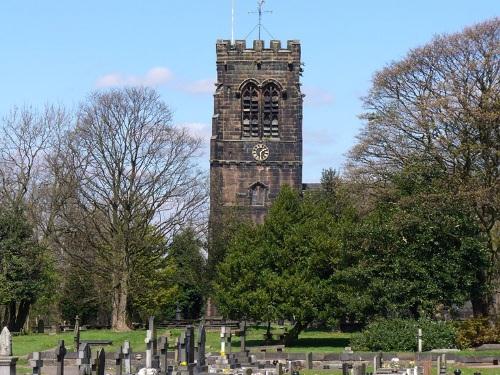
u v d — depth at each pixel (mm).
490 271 78375
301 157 139250
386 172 88062
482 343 73562
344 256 78750
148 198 97438
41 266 100250
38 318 125125
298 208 84875
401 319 73062
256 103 139750
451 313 79688
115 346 75500
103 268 97875
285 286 79875
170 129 98875
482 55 83375
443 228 75125
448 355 63938
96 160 96812
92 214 96938
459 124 79688
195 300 135125
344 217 85500
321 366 62688
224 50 140125
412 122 87938
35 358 45312
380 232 76625
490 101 78250
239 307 81750
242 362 60656
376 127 90312
